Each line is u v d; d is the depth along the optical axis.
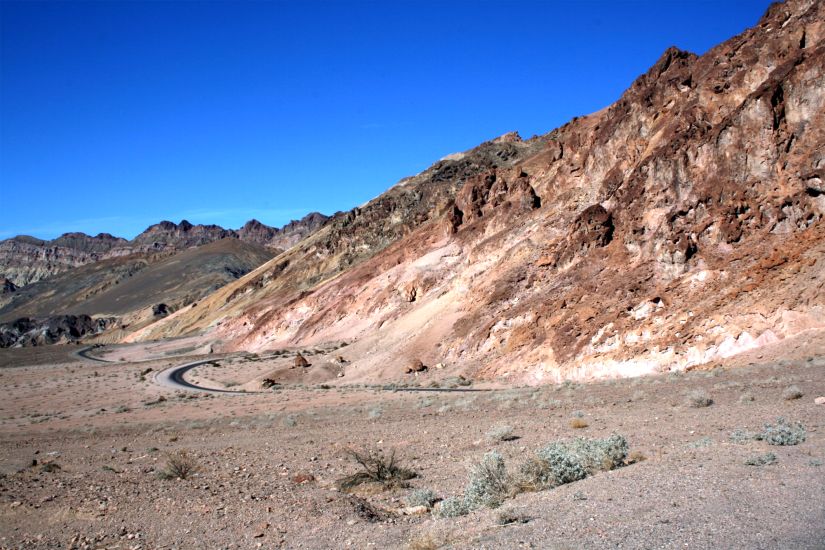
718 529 7.74
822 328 33.69
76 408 63.97
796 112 48.06
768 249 43.12
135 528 12.55
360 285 116.06
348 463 19.28
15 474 20.47
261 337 130.62
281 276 192.00
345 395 52.84
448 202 144.62
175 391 74.81
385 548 9.62
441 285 91.31
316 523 11.79
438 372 59.62
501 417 26.80
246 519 12.52
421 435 23.75
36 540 12.23
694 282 45.25
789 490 9.12
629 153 67.62
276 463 20.22
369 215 185.12
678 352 39.50
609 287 51.44
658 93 70.62
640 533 7.89
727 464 11.33
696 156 53.66
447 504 11.33
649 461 12.76
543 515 9.41
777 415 17.44
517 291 64.50
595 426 20.50
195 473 18.75
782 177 46.25
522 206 88.19
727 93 58.00
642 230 54.91
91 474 19.72
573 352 47.31
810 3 58.19
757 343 36.00
